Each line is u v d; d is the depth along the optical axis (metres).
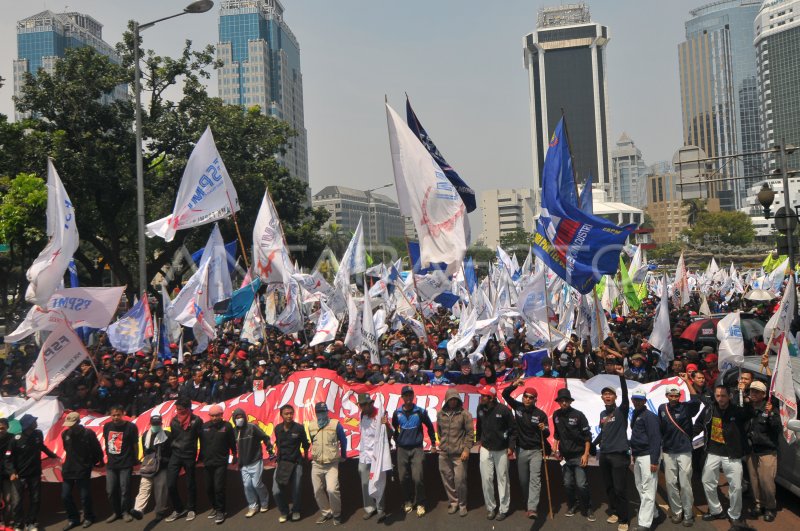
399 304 24.12
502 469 9.65
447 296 21.55
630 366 14.23
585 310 16.73
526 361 14.47
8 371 16.73
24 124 30.27
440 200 12.49
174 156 34.00
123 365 17.97
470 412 11.04
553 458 10.18
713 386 12.13
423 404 11.24
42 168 29.36
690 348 17.17
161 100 33.91
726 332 11.73
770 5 196.38
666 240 182.75
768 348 10.63
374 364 14.59
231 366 14.84
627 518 9.17
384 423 10.00
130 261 44.81
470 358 15.09
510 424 9.72
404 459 10.08
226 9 181.75
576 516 9.65
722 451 9.10
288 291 18.89
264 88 180.62
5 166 29.23
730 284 39.69
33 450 10.20
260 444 10.38
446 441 9.91
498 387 11.32
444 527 9.51
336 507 9.87
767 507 9.11
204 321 17.56
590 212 15.00
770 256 41.00
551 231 13.13
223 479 10.17
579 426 9.51
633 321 22.45
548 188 13.27
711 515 9.37
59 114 31.69
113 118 31.89
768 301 24.59
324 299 20.50
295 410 11.06
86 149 30.77
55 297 12.70
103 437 11.26
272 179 39.91
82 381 15.27
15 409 11.71
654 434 9.00
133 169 31.72
